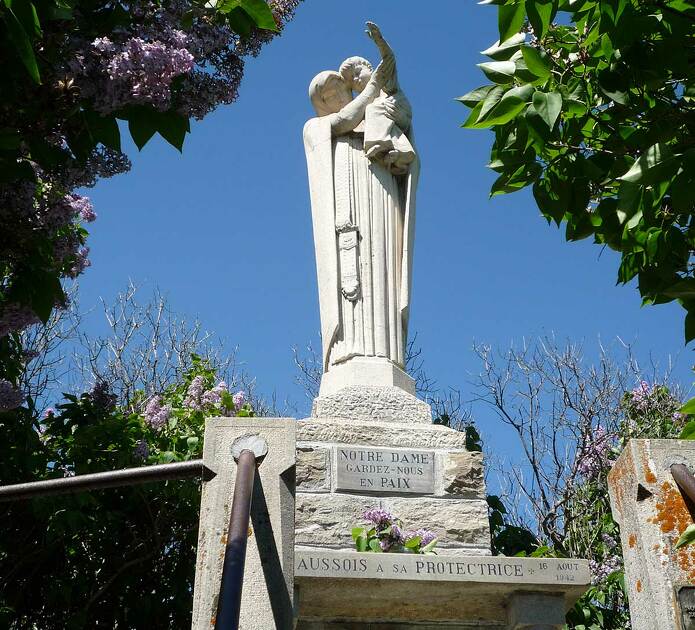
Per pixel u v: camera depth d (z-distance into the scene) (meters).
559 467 16.23
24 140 5.79
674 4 5.90
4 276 7.88
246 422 4.52
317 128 10.33
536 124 5.69
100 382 11.88
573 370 17.17
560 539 14.26
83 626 10.48
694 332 6.24
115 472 4.34
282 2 6.51
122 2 5.87
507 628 7.57
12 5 4.78
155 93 5.55
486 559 7.45
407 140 10.34
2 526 10.90
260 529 4.23
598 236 6.76
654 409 15.91
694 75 6.01
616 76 5.94
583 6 5.94
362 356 9.48
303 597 7.38
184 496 10.92
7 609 9.97
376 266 9.83
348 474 8.50
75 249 7.16
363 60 10.73
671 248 6.10
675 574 4.43
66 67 5.47
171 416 12.02
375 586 7.30
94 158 6.15
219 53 6.25
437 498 8.54
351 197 10.04
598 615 11.57
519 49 5.97
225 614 3.24
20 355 10.71
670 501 4.58
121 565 11.10
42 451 11.11
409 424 9.02
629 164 6.23
